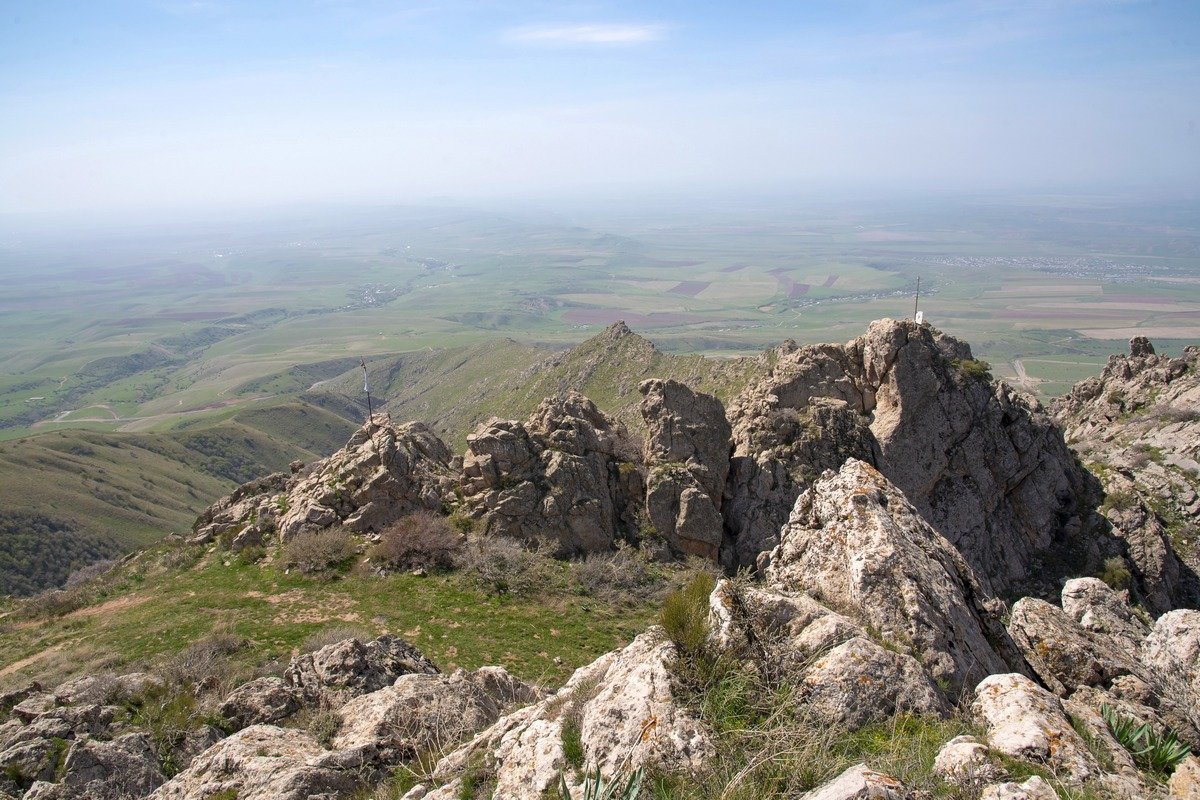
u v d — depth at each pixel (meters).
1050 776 6.69
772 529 37.06
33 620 31.42
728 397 69.56
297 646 25.36
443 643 26.36
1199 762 7.80
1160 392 55.72
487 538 33.31
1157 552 37.94
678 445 37.91
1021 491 39.75
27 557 111.94
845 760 6.96
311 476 38.72
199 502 154.25
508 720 11.18
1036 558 38.75
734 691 7.89
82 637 27.89
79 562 115.56
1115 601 13.60
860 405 41.41
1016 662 10.37
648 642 9.66
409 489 35.59
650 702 8.02
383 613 28.42
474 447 35.94
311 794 10.91
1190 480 43.00
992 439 39.59
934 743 7.20
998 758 6.84
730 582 9.58
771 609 9.10
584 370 116.56
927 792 6.30
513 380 152.62
